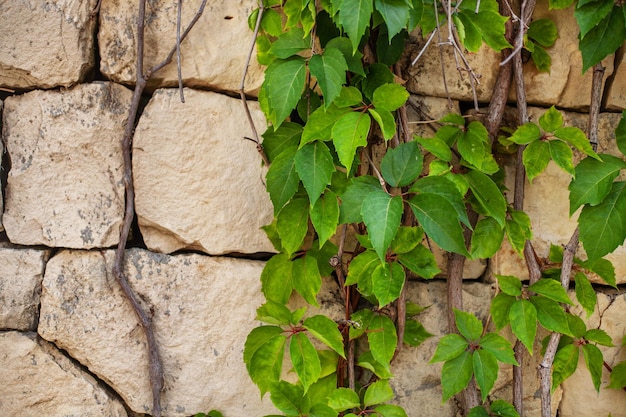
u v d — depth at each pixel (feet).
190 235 8.75
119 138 8.68
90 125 8.62
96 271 8.67
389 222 8.16
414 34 9.08
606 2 8.89
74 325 8.66
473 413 8.96
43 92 8.64
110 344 8.70
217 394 8.84
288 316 8.59
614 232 8.84
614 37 8.98
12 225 8.67
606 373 9.43
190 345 8.79
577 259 9.18
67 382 8.71
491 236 8.97
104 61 8.63
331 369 8.93
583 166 8.87
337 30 8.70
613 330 9.43
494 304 9.00
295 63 8.45
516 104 9.23
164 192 8.72
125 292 8.67
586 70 9.04
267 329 8.64
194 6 8.71
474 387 9.12
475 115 9.16
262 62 8.77
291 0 8.61
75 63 8.59
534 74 9.25
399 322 8.96
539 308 8.92
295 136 8.73
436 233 8.32
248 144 8.83
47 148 8.63
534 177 8.95
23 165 8.65
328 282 9.03
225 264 8.83
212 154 8.76
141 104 8.78
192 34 8.71
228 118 8.79
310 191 8.38
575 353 9.12
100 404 8.75
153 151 8.70
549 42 9.21
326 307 9.00
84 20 8.59
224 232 8.79
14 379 8.68
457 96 9.15
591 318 9.39
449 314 9.12
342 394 8.70
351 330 8.85
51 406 8.72
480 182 8.80
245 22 8.80
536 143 8.87
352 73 8.82
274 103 8.38
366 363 8.84
